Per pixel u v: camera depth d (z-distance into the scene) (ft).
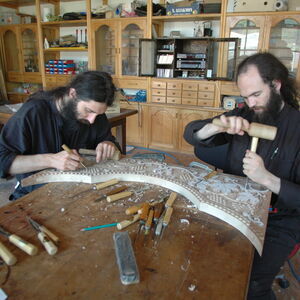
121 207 3.39
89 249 2.63
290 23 10.56
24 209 3.28
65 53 16.37
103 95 3.90
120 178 4.12
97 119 5.32
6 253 2.45
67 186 3.89
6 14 16.65
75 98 4.04
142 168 4.32
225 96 12.60
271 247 3.84
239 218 3.06
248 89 3.90
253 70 3.84
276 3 10.37
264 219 3.08
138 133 13.88
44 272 2.33
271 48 11.07
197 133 4.48
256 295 3.77
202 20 12.64
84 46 14.51
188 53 12.75
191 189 3.67
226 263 2.52
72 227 2.96
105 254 2.57
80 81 3.96
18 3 16.42
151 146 13.79
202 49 12.71
